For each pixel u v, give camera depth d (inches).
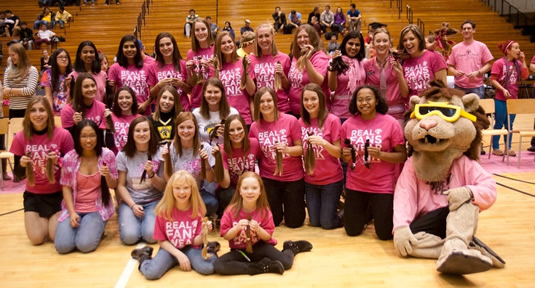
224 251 165.6
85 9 731.4
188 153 185.9
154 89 219.0
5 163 281.0
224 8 725.9
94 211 175.6
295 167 190.4
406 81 208.1
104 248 171.8
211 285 139.9
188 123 179.6
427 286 136.0
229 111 201.9
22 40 660.7
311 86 186.2
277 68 208.8
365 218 180.9
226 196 185.5
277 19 673.6
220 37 215.2
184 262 149.3
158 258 148.5
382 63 206.5
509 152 310.2
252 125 194.1
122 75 225.5
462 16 714.2
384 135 176.6
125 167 184.1
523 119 495.2
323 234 184.5
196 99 227.3
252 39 248.8
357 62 209.2
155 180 180.1
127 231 172.9
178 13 717.3
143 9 705.0
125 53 224.4
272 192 191.5
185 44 665.6
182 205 152.0
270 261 147.8
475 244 146.6
